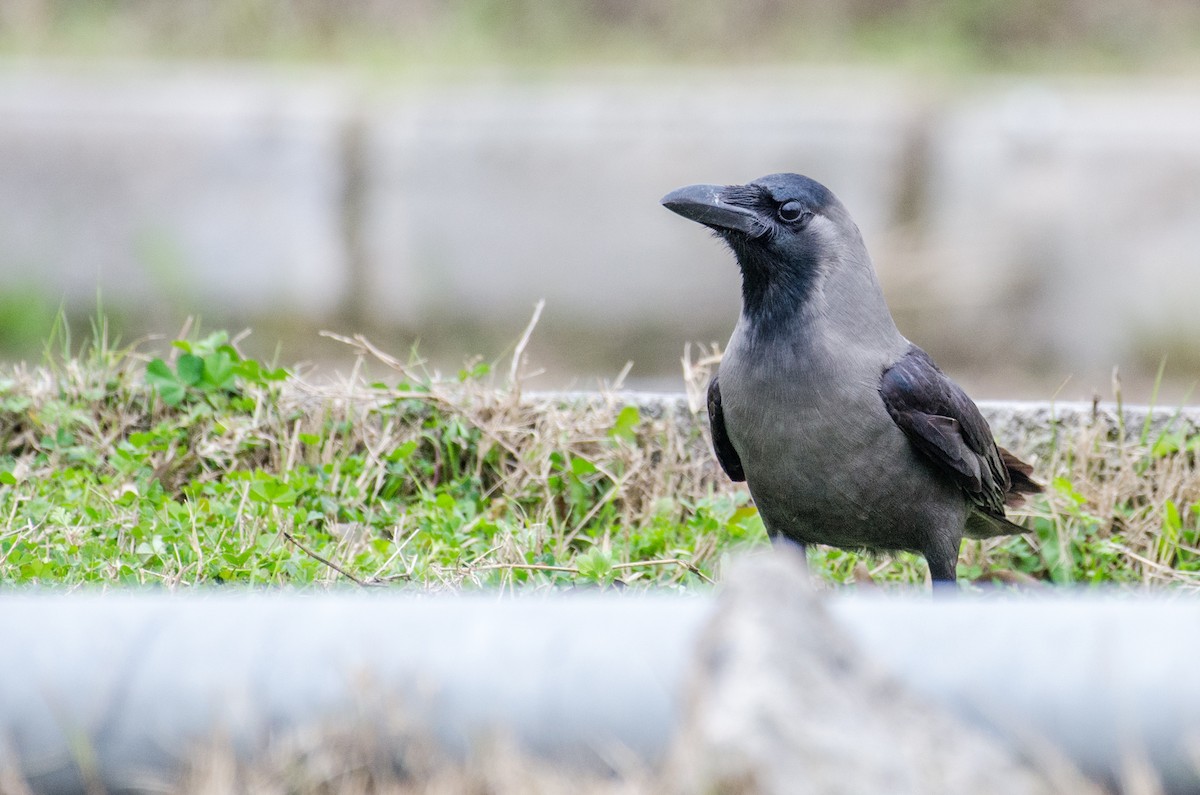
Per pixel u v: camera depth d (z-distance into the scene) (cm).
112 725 487
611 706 485
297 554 854
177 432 1046
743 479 985
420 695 486
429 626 496
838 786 414
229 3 2942
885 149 2347
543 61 2873
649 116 2356
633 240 2347
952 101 2459
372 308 2320
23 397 1084
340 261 2327
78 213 2297
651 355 2234
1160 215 2309
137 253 2291
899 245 2320
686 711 451
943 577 904
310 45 2911
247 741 485
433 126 2344
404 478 1047
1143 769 473
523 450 1079
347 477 1003
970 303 2297
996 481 926
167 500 940
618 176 2353
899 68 2864
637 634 492
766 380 870
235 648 493
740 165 2350
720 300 2319
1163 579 945
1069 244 2309
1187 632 488
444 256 2341
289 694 488
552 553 926
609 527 975
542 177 2353
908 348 909
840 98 2444
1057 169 2330
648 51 2956
